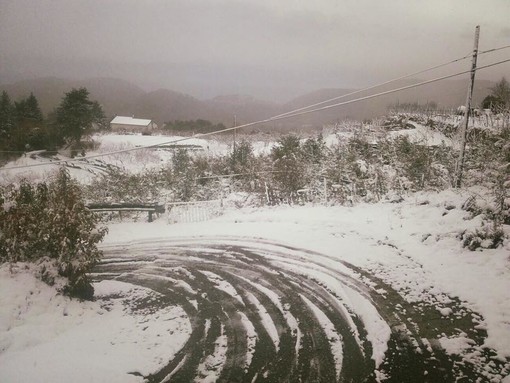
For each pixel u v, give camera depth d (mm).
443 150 17953
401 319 7598
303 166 18703
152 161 36656
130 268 11516
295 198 17734
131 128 85938
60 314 8172
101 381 6230
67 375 6340
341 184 17203
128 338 7539
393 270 9773
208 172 24203
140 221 17438
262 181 19203
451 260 9656
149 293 9688
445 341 6785
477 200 11742
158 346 7234
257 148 34875
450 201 12773
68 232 8953
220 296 9258
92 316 8531
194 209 18312
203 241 13641
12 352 6848
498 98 26469
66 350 7074
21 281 8273
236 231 14430
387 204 14953
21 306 7750
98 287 10180
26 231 8922
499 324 7008
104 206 17641
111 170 26078
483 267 9023
